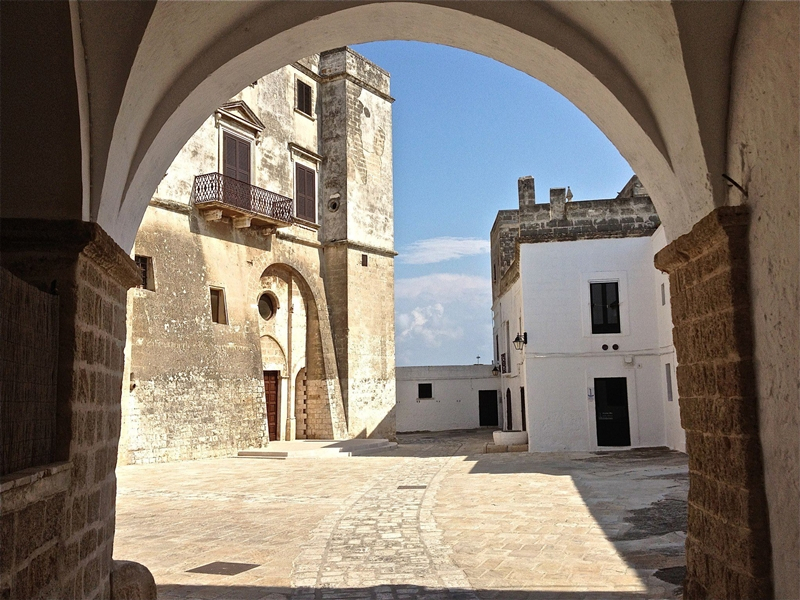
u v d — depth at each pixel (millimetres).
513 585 7055
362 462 20781
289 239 28281
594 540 9008
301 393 28922
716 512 4809
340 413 29078
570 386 22359
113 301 5352
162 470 19188
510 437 24047
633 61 5199
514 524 10227
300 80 29922
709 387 4898
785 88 3912
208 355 23406
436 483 15219
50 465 4008
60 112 4402
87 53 4457
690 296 5234
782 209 3988
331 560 8359
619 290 22406
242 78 5914
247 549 9086
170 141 5730
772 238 4117
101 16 4375
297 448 24312
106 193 4844
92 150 4629
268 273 27688
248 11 5379
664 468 16344
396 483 15516
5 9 4156
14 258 4379
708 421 4930
